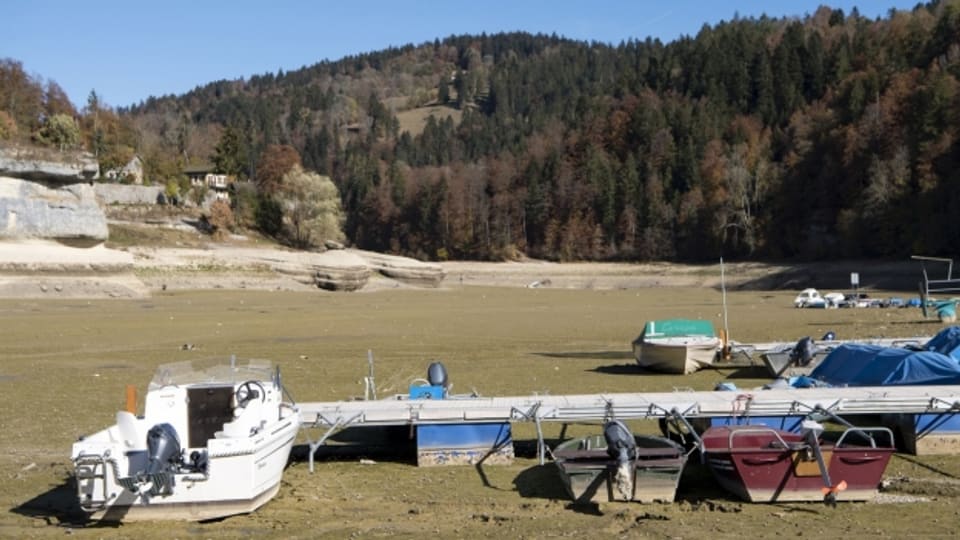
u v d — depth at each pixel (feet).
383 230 576.20
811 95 527.40
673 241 457.27
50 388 86.94
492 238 517.55
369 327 162.71
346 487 51.24
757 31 639.76
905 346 81.97
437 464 56.24
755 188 440.45
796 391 60.39
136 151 470.39
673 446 49.39
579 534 41.68
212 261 299.17
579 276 415.85
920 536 40.45
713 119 528.63
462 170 584.81
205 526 43.62
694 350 93.30
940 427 56.13
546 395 66.13
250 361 56.59
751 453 45.91
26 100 409.28
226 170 514.27
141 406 76.23
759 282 362.74
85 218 235.61
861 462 46.19
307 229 433.48
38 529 43.19
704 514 44.73
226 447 43.88
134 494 43.09
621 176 491.31
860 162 403.13
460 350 121.70
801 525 42.47
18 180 226.58
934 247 331.77
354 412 56.44
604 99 622.54
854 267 343.26
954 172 345.31
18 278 210.18
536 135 647.56
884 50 499.51
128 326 158.10
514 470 54.80
